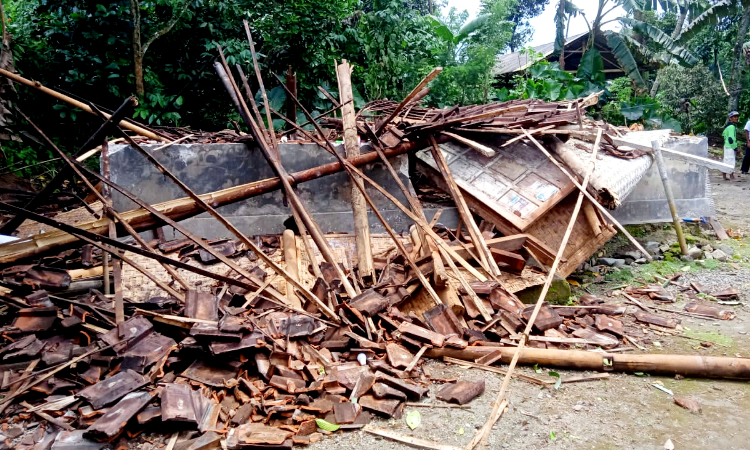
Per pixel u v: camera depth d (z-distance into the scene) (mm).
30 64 8633
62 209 6895
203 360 3426
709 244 7062
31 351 3398
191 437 2820
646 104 15312
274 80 10547
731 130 12430
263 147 5234
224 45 10016
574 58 23250
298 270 4941
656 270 6293
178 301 4168
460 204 5551
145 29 9828
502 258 5113
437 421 3141
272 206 5922
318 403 3193
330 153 6012
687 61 17031
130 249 3566
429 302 4551
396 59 11562
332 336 3955
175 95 9625
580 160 5863
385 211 6059
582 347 4188
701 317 4941
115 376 3062
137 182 5629
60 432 2750
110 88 9000
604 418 3205
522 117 6199
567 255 5594
